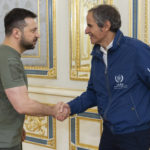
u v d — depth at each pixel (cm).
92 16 181
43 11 309
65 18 294
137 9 241
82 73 284
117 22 180
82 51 282
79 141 298
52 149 322
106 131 196
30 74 332
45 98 319
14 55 175
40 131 331
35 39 191
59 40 302
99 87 193
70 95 291
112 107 182
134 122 175
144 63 170
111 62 181
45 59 315
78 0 278
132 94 176
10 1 337
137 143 177
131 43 177
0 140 181
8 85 168
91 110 283
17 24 180
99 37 183
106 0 260
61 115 213
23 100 170
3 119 181
